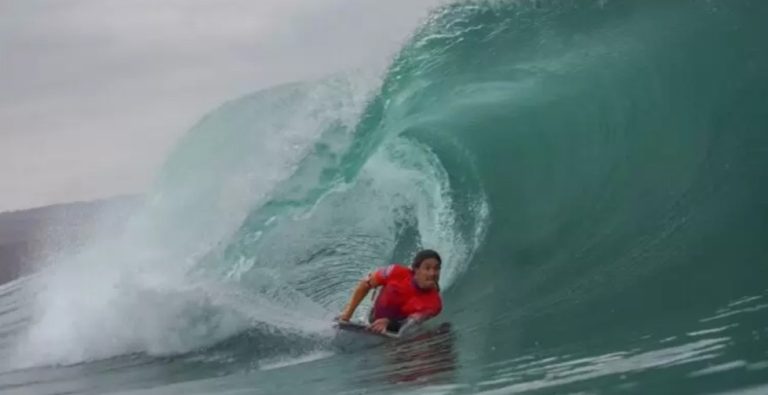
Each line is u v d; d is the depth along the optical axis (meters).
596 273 26.77
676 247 26.88
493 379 17.33
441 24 38.53
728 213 27.86
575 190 32.28
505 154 33.75
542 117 34.47
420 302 24.73
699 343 16.98
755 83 33.00
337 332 25.08
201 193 34.84
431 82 37.06
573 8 38.62
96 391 23.70
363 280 25.23
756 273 22.62
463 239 31.52
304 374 21.31
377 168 33.97
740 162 30.22
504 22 38.97
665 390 14.17
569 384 15.77
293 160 34.50
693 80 33.94
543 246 29.75
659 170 31.77
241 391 20.28
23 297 40.53
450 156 33.78
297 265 31.53
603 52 36.72
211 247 32.62
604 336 19.78
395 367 20.36
